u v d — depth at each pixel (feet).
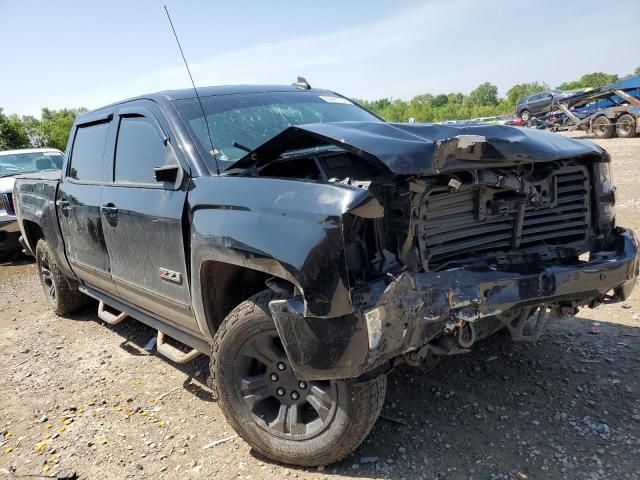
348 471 8.64
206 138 10.52
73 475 9.36
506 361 11.68
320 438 8.40
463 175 8.25
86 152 14.28
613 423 9.24
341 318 7.27
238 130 11.03
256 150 9.07
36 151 34.88
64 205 14.64
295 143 8.88
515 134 8.92
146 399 11.89
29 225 18.34
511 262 8.95
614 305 14.33
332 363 7.43
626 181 33.22
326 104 13.28
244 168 9.59
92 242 13.34
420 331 7.64
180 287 10.16
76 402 12.10
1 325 18.51
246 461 9.27
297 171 9.59
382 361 7.47
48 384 13.20
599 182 10.00
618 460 8.30
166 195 10.22
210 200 9.03
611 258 9.36
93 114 14.55
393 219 7.95
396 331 7.43
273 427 8.81
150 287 11.21
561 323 13.43
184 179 9.97
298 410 8.70
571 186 9.75
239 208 8.45
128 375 13.21
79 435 10.67
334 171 9.04
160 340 11.89
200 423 10.68
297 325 7.53
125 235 11.59
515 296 8.25
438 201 8.39
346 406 8.03
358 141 7.86
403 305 7.44
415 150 7.68
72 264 15.28
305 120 12.16
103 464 9.62
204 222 8.94
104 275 13.25
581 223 9.95
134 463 9.55
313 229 7.34
